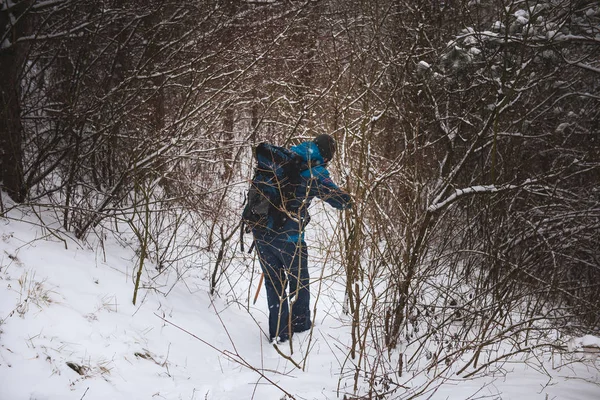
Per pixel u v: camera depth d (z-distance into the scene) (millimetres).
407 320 3607
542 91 6184
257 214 3996
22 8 4707
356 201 3512
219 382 3195
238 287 5336
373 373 2789
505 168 5117
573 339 3100
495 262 4176
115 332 3316
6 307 2951
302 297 4133
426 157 5301
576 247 5293
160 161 5062
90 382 2762
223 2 6418
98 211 4379
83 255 4137
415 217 3756
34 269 3494
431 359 3367
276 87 6516
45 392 2564
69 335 3039
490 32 5199
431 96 5184
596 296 5059
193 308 4375
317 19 8117
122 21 5641
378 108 5699
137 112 5477
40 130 4977
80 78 4703
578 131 6613
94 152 4895
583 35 5312
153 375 3096
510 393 2744
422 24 5891
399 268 3502
